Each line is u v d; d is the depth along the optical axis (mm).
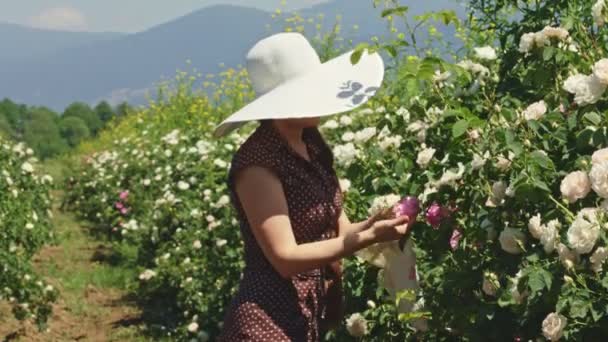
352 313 4457
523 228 3148
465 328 3369
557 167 3211
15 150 12602
